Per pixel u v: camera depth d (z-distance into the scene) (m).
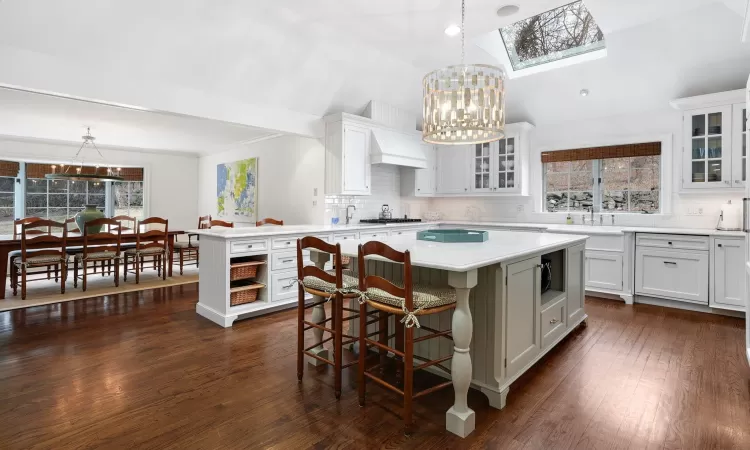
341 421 2.05
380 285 2.08
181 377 2.54
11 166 6.43
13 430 1.94
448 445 1.85
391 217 6.14
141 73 3.54
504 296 2.23
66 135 6.07
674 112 4.64
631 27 3.81
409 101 5.48
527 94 5.06
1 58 2.90
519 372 2.43
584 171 5.40
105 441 1.86
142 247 5.49
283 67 4.08
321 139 5.21
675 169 4.66
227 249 3.63
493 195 5.83
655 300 4.35
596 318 3.85
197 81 3.84
